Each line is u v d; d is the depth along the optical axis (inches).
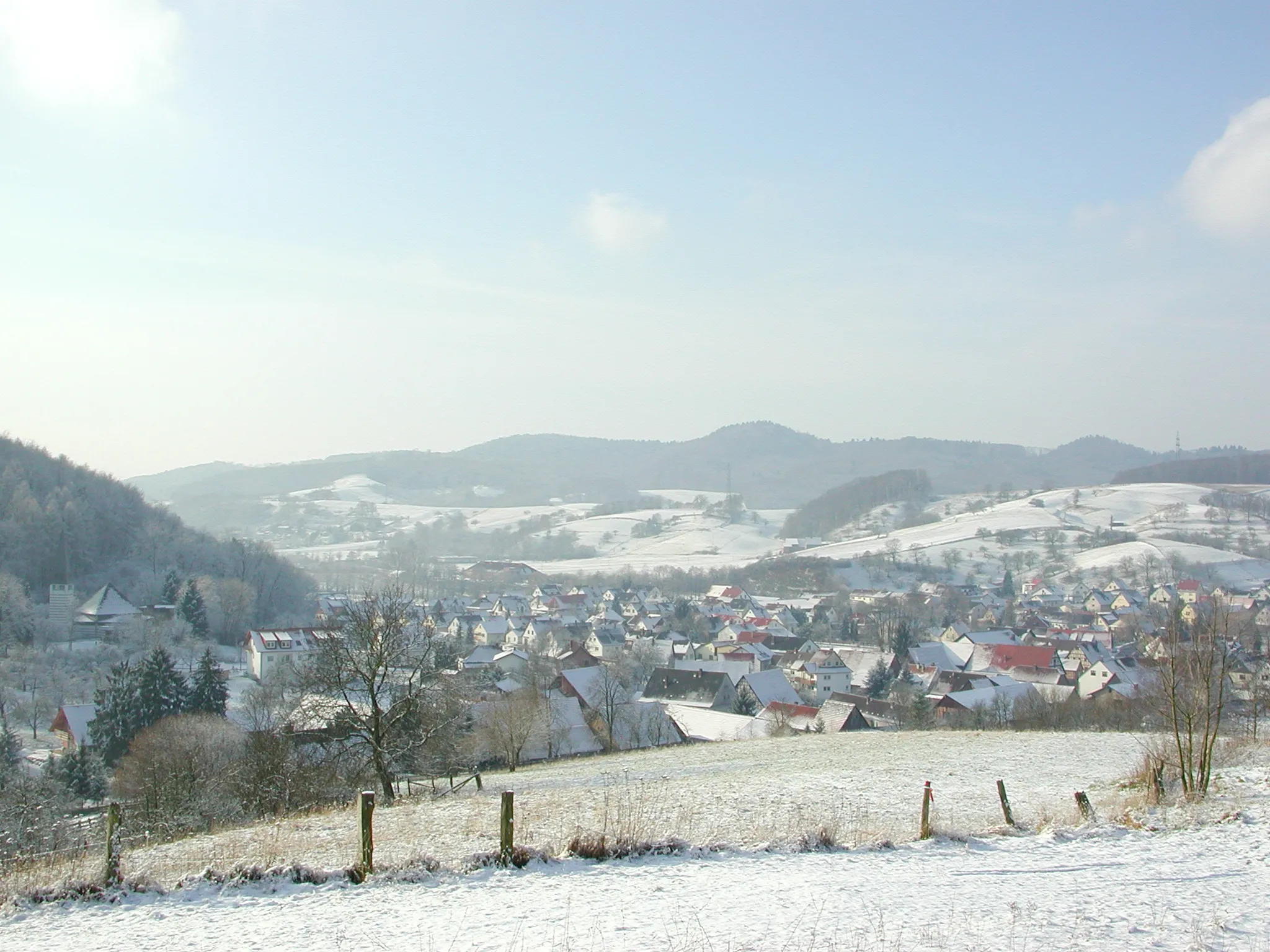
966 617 7003.0
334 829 914.1
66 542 5147.6
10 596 4200.3
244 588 5142.7
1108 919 496.4
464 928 511.5
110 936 528.4
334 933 515.2
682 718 3373.5
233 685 3789.4
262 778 1387.8
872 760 1471.5
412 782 1553.9
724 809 951.6
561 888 589.0
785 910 526.6
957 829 761.0
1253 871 595.8
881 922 490.0
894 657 4963.1
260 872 627.8
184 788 1422.2
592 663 4690.0
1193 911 508.7
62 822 1254.9
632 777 1406.3
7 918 567.2
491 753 2219.5
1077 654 4766.2
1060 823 776.3
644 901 552.4
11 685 3454.7
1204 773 875.4
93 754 2202.3
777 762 1504.7
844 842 710.5
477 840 761.6
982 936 467.8
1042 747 1600.6
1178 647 943.0
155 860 735.7
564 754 2608.3
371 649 1393.9
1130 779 1048.8
